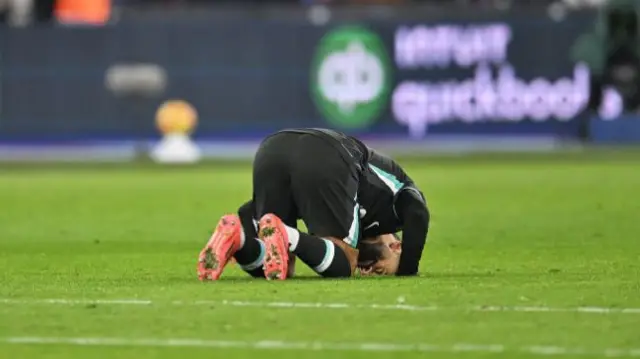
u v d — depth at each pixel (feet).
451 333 81.56
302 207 107.86
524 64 378.12
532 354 75.00
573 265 129.08
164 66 377.50
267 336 80.69
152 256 143.02
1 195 250.78
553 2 397.19
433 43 376.68
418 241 111.86
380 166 111.24
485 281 109.09
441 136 379.76
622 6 379.96
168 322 85.97
